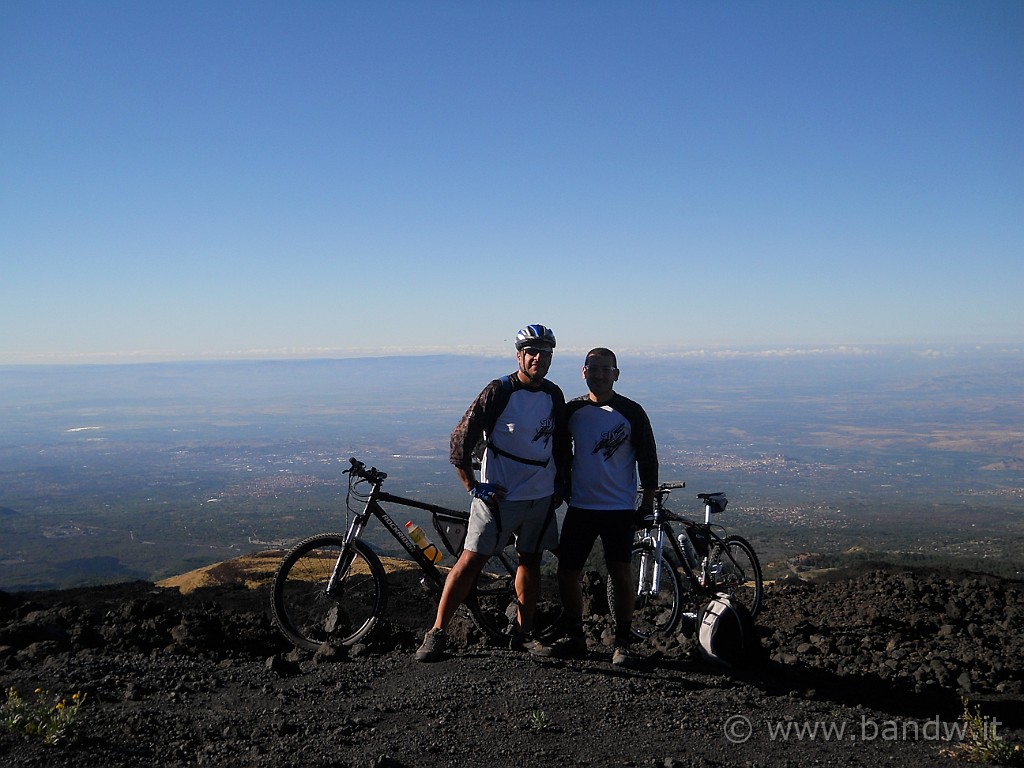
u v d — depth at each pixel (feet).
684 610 22.94
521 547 17.97
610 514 18.11
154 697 14.42
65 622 20.34
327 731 12.86
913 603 25.90
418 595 26.53
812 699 16.24
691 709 14.92
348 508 19.11
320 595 19.04
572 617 18.54
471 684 15.53
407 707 14.19
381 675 16.33
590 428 18.20
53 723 11.50
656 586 21.91
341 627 18.80
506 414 17.40
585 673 16.69
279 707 14.03
